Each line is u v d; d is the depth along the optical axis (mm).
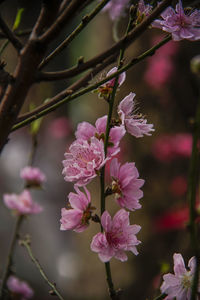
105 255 975
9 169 4734
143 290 2885
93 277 3195
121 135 994
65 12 952
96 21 3219
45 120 5027
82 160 989
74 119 4484
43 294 3764
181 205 2932
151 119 3041
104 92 1003
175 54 3033
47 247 4246
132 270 2938
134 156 3039
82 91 996
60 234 4352
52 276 3930
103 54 985
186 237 2619
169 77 3004
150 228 2904
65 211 993
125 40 983
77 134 1010
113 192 993
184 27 994
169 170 3006
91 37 3311
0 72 965
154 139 3021
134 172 996
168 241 2842
